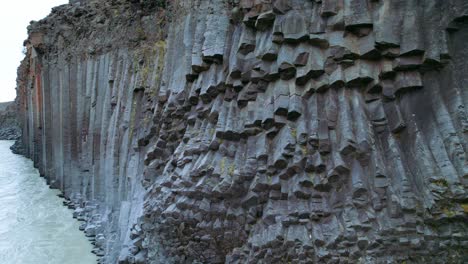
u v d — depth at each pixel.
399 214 6.73
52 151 24.66
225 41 9.93
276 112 8.25
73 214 18.80
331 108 7.72
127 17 16.80
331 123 7.66
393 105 7.39
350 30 7.66
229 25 10.03
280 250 7.70
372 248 6.79
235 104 9.37
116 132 15.51
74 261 14.12
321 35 7.91
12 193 23.83
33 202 21.67
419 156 6.89
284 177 8.02
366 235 6.90
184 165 10.09
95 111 18.34
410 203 6.68
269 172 8.23
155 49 14.05
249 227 8.58
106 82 17.53
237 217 8.75
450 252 6.48
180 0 12.26
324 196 7.53
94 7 20.22
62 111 21.78
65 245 15.59
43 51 24.98
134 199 12.37
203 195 9.24
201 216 9.28
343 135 7.41
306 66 8.04
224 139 9.27
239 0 9.74
